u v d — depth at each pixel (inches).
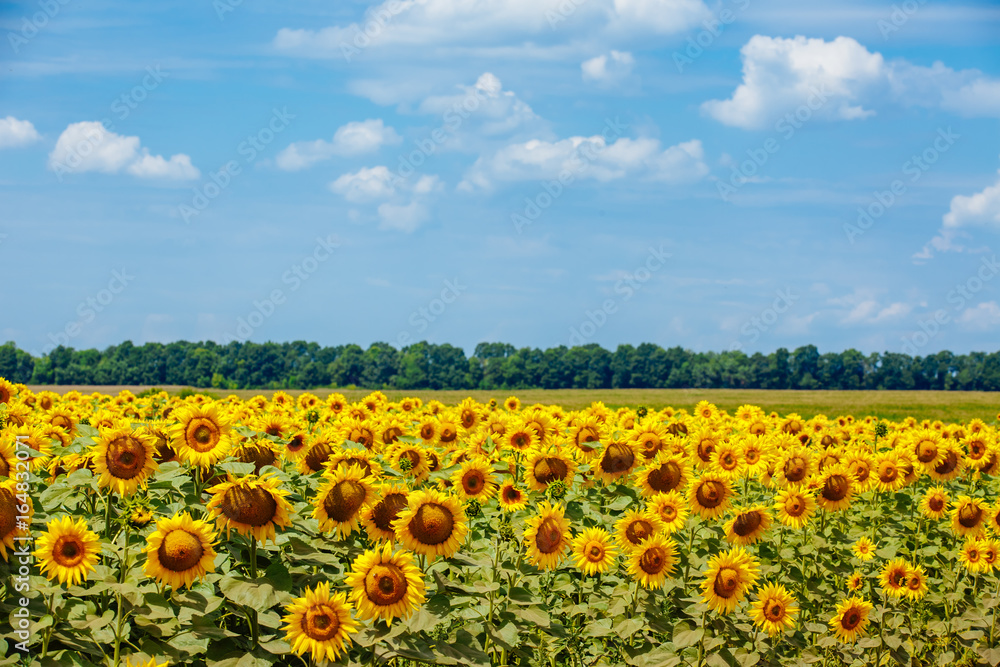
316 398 762.8
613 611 323.0
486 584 281.6
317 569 285.1
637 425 465.1
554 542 305.6
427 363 5049.2
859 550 427.8
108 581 246.5
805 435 671.8
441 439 545.6
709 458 462.9
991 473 555.2
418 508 276.2
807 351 5585.6
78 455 320.5
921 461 536.7
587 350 5447.8
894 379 5521.7
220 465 298.5
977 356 5423.2
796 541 426.3
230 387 4227.4
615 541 344.2
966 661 407.5
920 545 480.7
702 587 335.3
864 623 380.8
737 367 5531.5
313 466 382.0
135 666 218.7
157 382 4001.0
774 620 338.0
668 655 313.4
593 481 449.1
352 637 242.2
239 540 269.3
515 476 418.3
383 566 245.0
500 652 295.1
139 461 276.8
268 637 247.6
